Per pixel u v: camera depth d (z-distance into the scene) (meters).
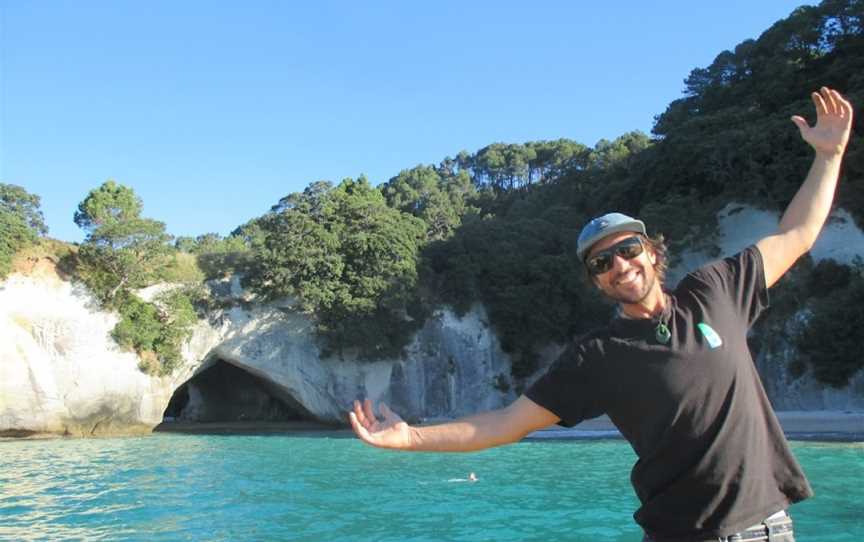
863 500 12.26
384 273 45.34
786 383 40.50
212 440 33.31
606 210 56.59
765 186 46.12
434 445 3.13
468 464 19.88
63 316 39.50
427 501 13.47
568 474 17.25
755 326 43.00
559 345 49.78
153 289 42.84
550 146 107.44
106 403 39.94
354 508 12.89
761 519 2.82
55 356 39.06
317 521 11.74
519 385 49.84
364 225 46.62
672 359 2.92
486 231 51.69
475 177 109.12
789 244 3.38
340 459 22.31
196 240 84.25
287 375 45.78
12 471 20.55
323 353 45.78
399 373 47.03
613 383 3.03
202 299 43.94
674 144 50.62
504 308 48.75
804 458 19.53
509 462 20.12
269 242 45.06
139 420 40.97
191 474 18.97
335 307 44.12
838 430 30.53
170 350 42.03
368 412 3.18
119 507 13.56
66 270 40.41
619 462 19.81
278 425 46.91
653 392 2.92
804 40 54.53
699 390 2.88
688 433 2.87
